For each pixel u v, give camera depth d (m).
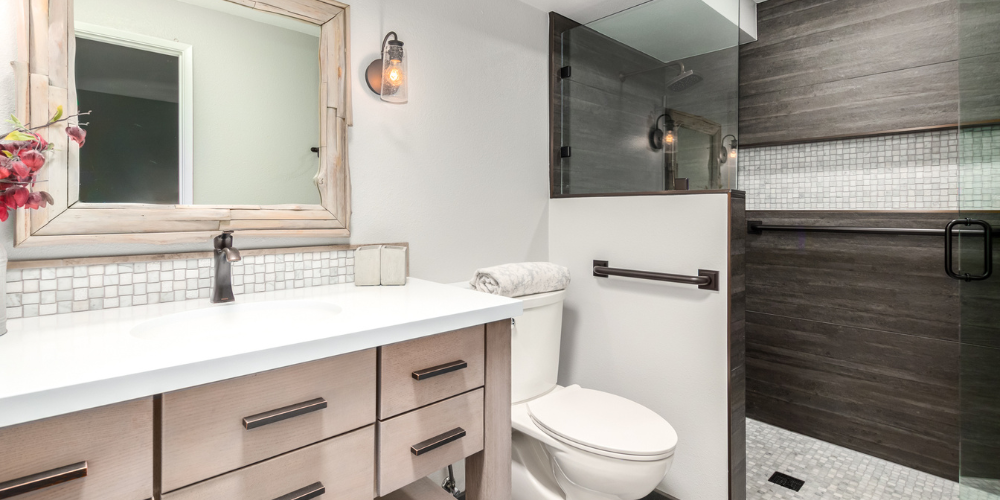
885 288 2.11
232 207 1.30
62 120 1.05
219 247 1.20
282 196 1.40
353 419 0.97
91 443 0.69
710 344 1.71
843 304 2.24
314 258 1.46
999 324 1.30
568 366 2.21
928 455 2.02
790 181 2.40
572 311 2.19
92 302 1.11
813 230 2.27
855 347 2.21
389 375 1.02
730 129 1.70
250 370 0.82
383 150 1.63
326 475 0.94
